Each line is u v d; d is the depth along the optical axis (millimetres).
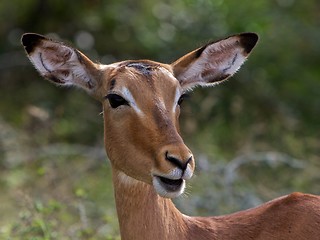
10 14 32656
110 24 31422
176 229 13164
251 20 30188
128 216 13094
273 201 13758
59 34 31672
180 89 12852
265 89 28312
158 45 29922
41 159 23891
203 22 30188
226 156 24656
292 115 27703
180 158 11914
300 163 22375
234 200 20453
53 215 17906
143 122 12461
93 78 13836
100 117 27422
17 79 30609
